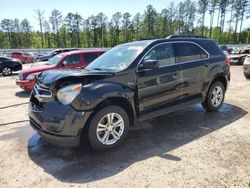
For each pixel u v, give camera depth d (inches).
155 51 178.7
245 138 167.8
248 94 309.0
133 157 145.4
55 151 155.6
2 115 242.4
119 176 125.9
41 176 128.0
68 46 3208.7
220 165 132.8
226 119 208.4
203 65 208.5
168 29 3058.6
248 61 432.5
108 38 3255.4
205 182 118.2
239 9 2596.0
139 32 3189.0
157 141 167.3
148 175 125.9
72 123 137.2
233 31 2677.2
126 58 173.3
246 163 134.2
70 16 3159.5
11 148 161.6
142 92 166.4
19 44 3284.9
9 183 122.6
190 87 199.5
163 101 180.7
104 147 151.9
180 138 171.2
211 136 172.9
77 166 136.9
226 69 231.6
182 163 136.5
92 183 120.6
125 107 163.3
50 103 143.9
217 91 230.1
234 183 116.7
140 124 201.3
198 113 227.0
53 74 153.9
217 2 2647.6
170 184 117.5
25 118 230.7
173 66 185.8
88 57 377.7
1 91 381.7
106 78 151.7
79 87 140.6
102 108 148.3
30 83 350.0
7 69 614.2
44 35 3100.4
